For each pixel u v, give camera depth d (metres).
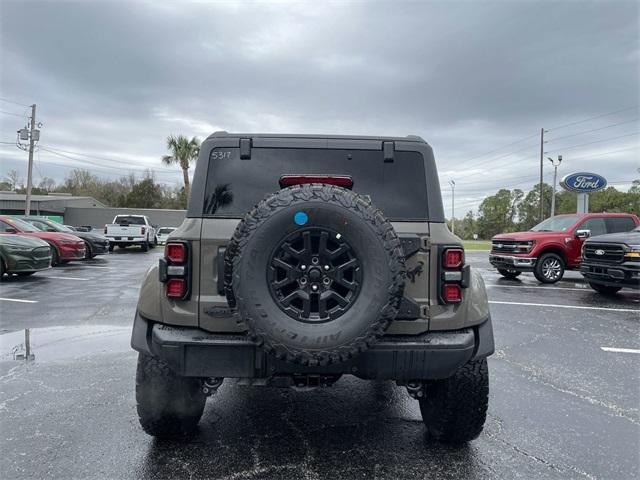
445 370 2.63
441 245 2.75
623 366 4.85
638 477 2.73
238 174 2.90
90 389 4.01
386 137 2.99
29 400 3.76
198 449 2.99
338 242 2.40
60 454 2.89
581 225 11.70
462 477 2.70
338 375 2.63
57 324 6.54
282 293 2.42
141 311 2.78
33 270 10.72
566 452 3.02
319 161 2.94
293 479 2.66
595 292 9.99
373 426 3.39
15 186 72.50
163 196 64.31
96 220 47.69
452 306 2.74
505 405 3.80
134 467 2.76
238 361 2.58
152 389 2.89
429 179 2.91
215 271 2.69
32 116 32.81
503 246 12.16
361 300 2.36
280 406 3.76
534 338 6.00
